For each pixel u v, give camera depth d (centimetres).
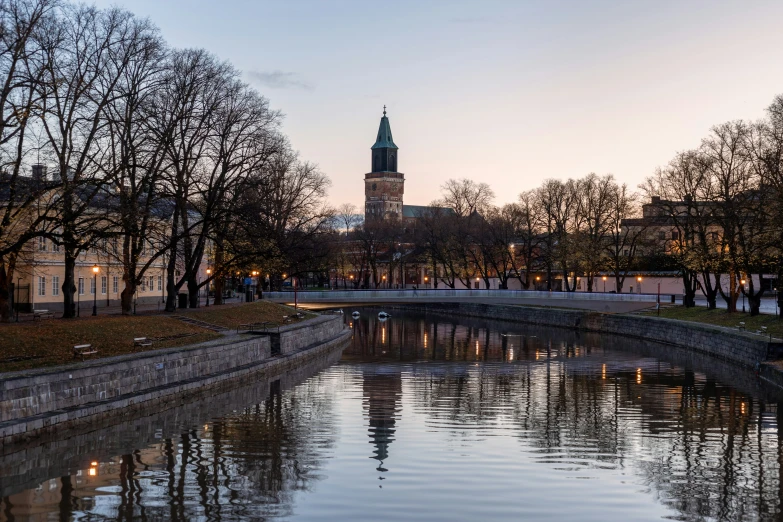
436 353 7875
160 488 3012
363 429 4066
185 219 6475
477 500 2891
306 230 9781
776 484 3155
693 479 3219
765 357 5844
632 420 4384
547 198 12562
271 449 3616
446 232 13588
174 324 6066
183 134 6106
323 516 2717
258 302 8756
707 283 8769
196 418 4284
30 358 4059
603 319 10288
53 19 4675
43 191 4316
